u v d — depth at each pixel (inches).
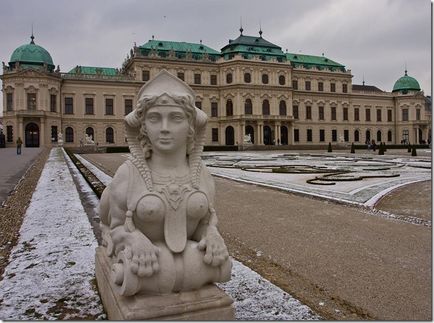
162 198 132.4
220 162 1230.3
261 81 3142.2
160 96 133.3
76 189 503.5
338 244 275.3
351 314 166.6
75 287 186.1
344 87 3575.3
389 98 3750.0
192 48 3186.5
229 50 3235.7
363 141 3646.7
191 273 128.2
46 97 2536.9
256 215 381.4
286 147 2795.3
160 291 125.7
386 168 934.4
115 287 132.4
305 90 3408.0
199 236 141.6
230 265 134.3
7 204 398.9
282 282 203.9
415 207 425.4
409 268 224.7
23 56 2598.4
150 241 129.9
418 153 2001.7
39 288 185.0
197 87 3068.4
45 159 1141.7
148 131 135.5
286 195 516.7
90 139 2642.7
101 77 2787.9
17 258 228.8
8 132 2522.1
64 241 263.6
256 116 3090.6
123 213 138.2
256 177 737.6
